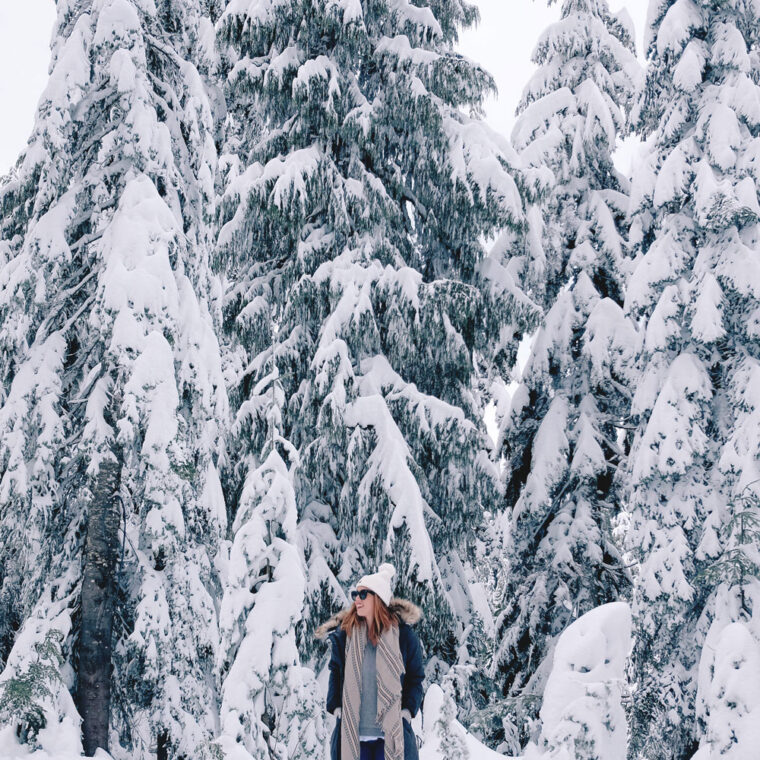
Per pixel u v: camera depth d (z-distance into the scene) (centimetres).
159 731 1028
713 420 1451
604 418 1791
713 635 970
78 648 1052
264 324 1408
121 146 1116
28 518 1026
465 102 1440
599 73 1967
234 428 1304
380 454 1197
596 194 1898
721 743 473
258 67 1441
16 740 870
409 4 1496
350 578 1250
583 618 518
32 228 1096
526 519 1736
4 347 1043
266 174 1330
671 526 1370
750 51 1633
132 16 1098
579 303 1822
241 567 841
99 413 1033
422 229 1537
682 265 1473
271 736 820
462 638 1334
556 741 459
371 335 1301
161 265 1027
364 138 1352
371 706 386
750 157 1467
